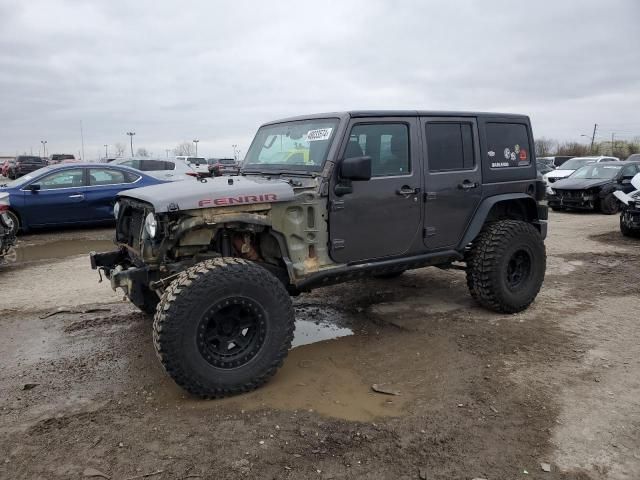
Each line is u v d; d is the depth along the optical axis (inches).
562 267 288.2
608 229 438.6
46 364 163.2
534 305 216.4
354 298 231.0
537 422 124.6
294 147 179.2
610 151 2191.2
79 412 132.4
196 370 132.2
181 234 143.2
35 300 231.9
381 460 111.0
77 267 299.3
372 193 170.2
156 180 455.8
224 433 121.4
